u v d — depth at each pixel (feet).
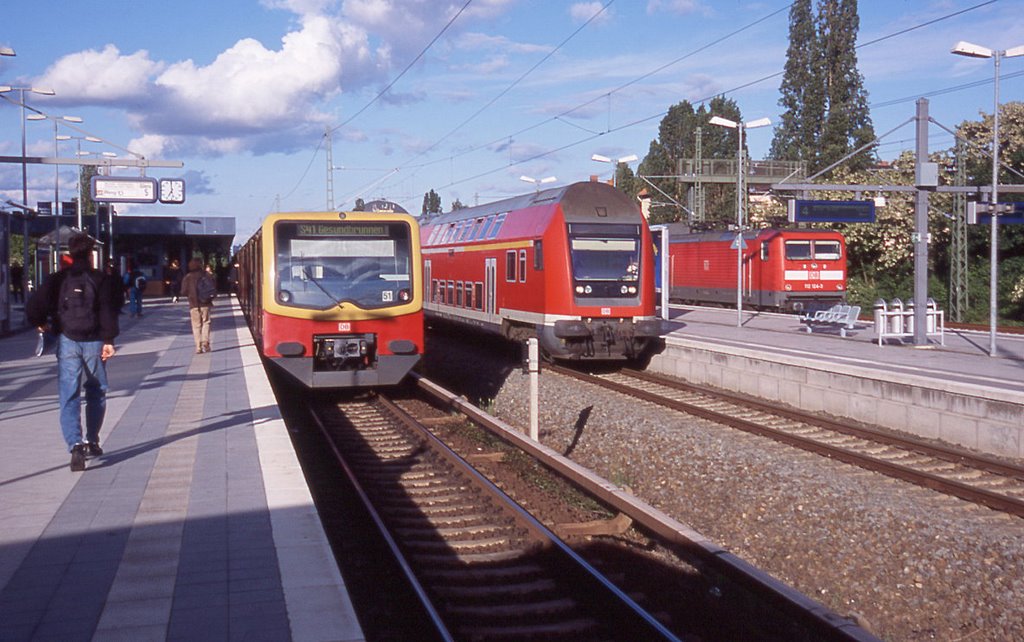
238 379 51.60
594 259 66.85
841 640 19.54
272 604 18.15
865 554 28.22
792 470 36.81
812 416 49.39
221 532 22.79
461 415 50.19
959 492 33.96
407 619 21.70
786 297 112.47
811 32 193.88
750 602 24.73
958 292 111.34
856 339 76.13
